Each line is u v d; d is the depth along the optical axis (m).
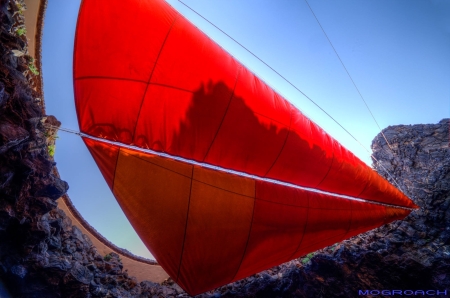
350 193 8.65
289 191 7.18
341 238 8.70
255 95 6.13
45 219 7.32
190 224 5.68
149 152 5.45
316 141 7.16
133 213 5.41
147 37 4.98
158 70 5.10
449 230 11.18
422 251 11.15
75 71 4.80
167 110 5.30
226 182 6.16
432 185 12.79
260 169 6.62
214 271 6.08
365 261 11.37
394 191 9.42
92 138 5.09
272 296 11.73
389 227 12.85
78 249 10.12
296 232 7.08
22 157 5.52
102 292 8.71
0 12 5.29
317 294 11.10
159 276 14.31
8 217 5.45
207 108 5.59
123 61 4.90
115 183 5.25
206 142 5.78
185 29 5.43
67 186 7.65
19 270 6.36
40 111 5.97
